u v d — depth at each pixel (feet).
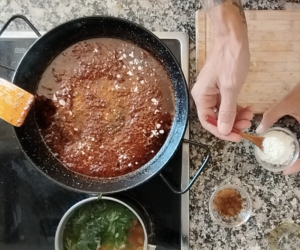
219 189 2.83
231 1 2.06
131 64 2.74
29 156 2.54
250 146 2.90
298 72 2.87
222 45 2.09
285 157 2.78
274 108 2.77
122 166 2.66
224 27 2.04
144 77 2.72
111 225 2.70
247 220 2.84
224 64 2.12
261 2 2.99
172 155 2.44
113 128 2.70
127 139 2.68
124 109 2.71
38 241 2.81
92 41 2.77
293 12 2.89
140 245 2.73
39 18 3.01
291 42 2.88
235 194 2.86
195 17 2.98
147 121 2.69
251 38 2.89
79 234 2.71
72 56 2.76
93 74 2.74
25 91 2.51
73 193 2.85
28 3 3.02
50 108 2.72
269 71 2.87
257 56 2.88
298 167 2.72
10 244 2.82
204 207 2.85
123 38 2.75
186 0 3.01
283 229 2.83
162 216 2.80
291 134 2.83
